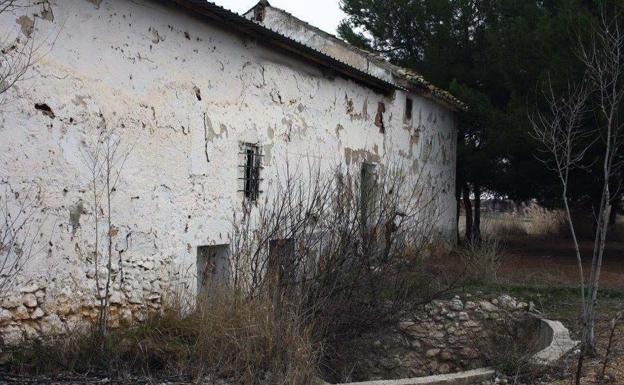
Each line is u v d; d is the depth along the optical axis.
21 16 5.39
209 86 7.56
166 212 6.91
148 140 6.69
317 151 9.73
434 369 8.11
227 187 7.83
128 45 6.46
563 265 12.74
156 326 6.21
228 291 6.40
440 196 14.84
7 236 5.27
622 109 10.28
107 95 6.22
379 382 6.06
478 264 10.17
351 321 7.25
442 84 16.50
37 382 4.93
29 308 5.44
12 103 5.32
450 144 15.62
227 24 7.61
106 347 5.57
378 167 11.62
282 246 7.22
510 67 13.16
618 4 10.62
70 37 5.85
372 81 11.07
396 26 17.52
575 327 7.93
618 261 13.84
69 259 5.82
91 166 6.04
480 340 8.38
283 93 8.95
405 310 7.96
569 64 11.35
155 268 6.75
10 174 5.31
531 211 23.84
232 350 5.61
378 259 7.67
